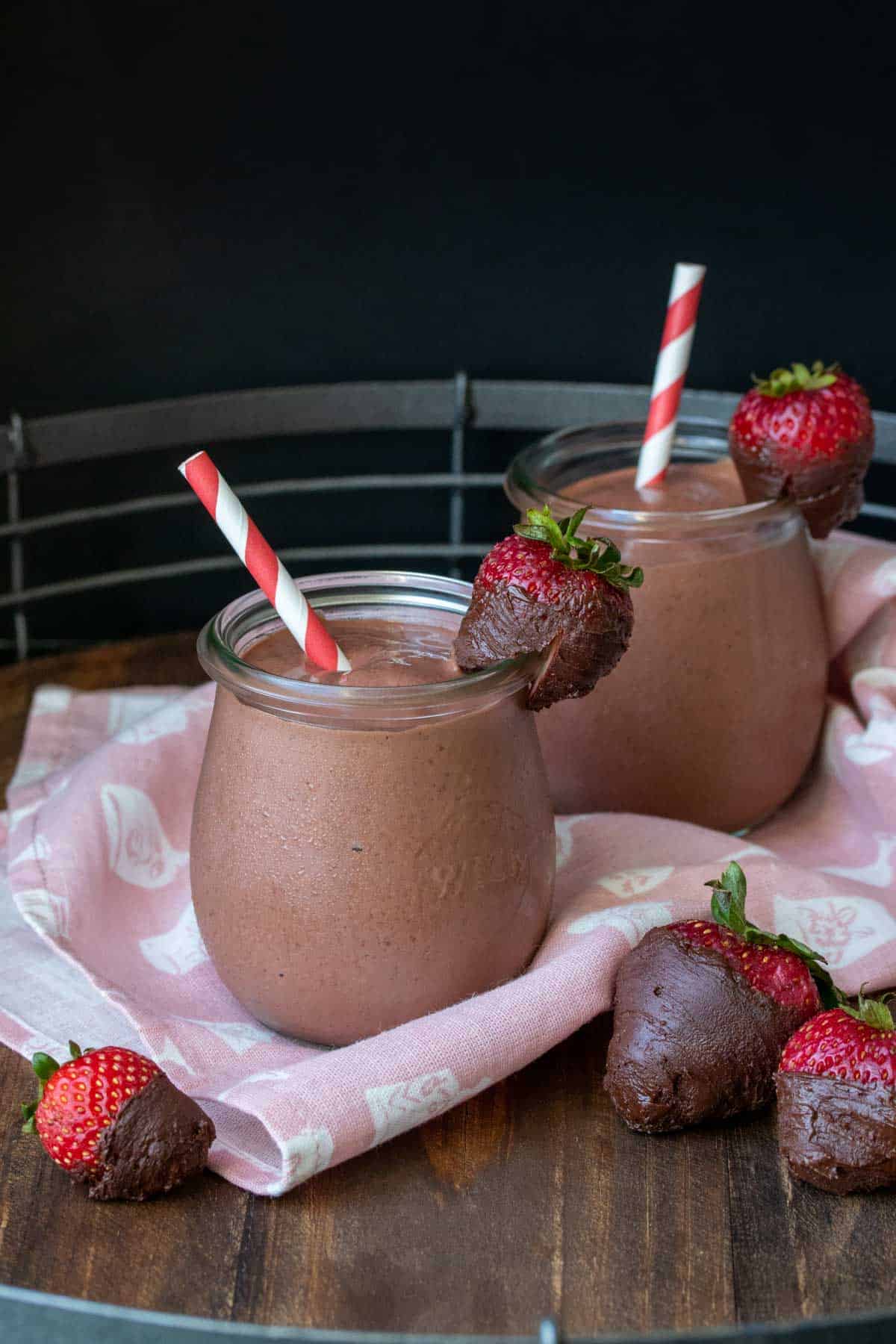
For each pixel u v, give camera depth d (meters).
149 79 0.67
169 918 0.54
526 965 0.50
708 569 0.54
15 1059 0.50
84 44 0.67
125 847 0.55
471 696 0.47
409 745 0.47
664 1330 0.44
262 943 0.48
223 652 0.48
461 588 0.51
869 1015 0.47
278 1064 0.49
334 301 0.70
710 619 0.54
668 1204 0.46
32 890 0.52
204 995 0.52
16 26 0.67
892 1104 0.46
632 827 0.54
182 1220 0.46
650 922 0.50
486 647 0.47
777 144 0.68
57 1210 0.46
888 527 0.73
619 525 0.54
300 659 0.49
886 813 0.57
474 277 0.70
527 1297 0.44
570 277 0.70
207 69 0.67
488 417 0.69
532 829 0.49
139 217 0.69
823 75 0.67
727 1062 0.47
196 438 0.68
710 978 0.48
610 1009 0.50
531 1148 0.48
